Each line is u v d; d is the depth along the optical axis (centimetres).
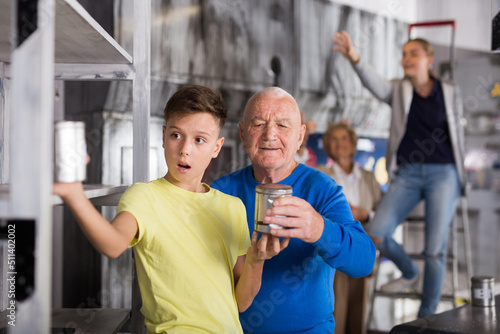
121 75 106
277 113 108
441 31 354
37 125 54
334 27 299
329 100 300
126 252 221
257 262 87
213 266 84
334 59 300
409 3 343
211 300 81
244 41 256
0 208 54
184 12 230
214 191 95
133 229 76
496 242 382
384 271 297
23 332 54
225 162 252
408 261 250
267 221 77
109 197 101
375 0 322
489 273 350
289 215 79
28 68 54
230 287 87
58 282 218
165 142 86
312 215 83
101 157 212
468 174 407
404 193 250
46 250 55
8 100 106
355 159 323
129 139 220
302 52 283
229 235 90
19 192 54
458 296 285
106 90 208
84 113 210
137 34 106
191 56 235
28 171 54
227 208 92
